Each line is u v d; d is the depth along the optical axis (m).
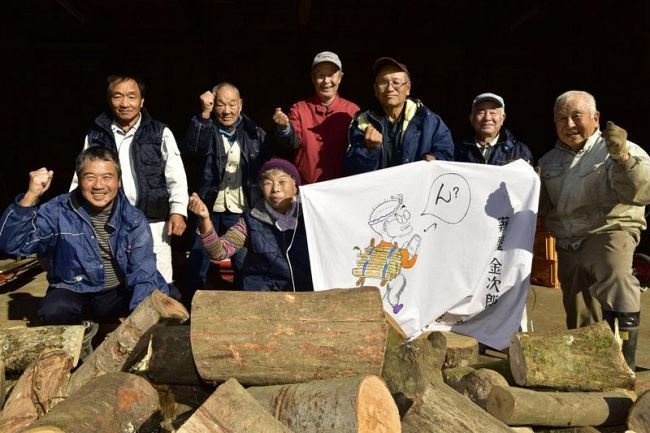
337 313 2.99
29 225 4.14
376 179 4.44
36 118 13.16
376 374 2.91
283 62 13.46
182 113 13.52
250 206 5.56
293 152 5.20
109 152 4.30
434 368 3.39
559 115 4.44
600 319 4.58
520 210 4.42
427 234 4.45
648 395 3.05
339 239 4.39
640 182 3.92
